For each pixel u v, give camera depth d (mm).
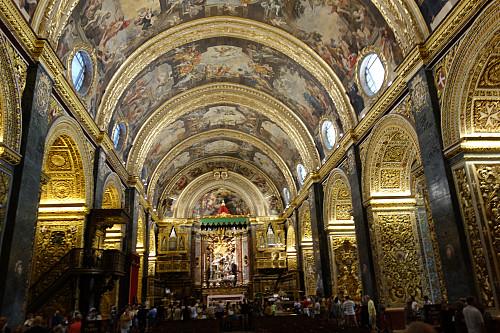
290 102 21453
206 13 16547
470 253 9016
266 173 32625
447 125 9898
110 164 16641
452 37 9734
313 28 15906
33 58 9492
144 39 16156
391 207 14562
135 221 20156
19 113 8844
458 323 7539
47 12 9766
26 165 8938
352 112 16297
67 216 13039
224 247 35406
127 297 17719
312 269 24906
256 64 20016
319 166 21141
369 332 8000
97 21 13094
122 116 18234
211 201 35594
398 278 13852
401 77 11953
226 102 23203
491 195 9133
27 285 8953
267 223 32188
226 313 23547
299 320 13078
